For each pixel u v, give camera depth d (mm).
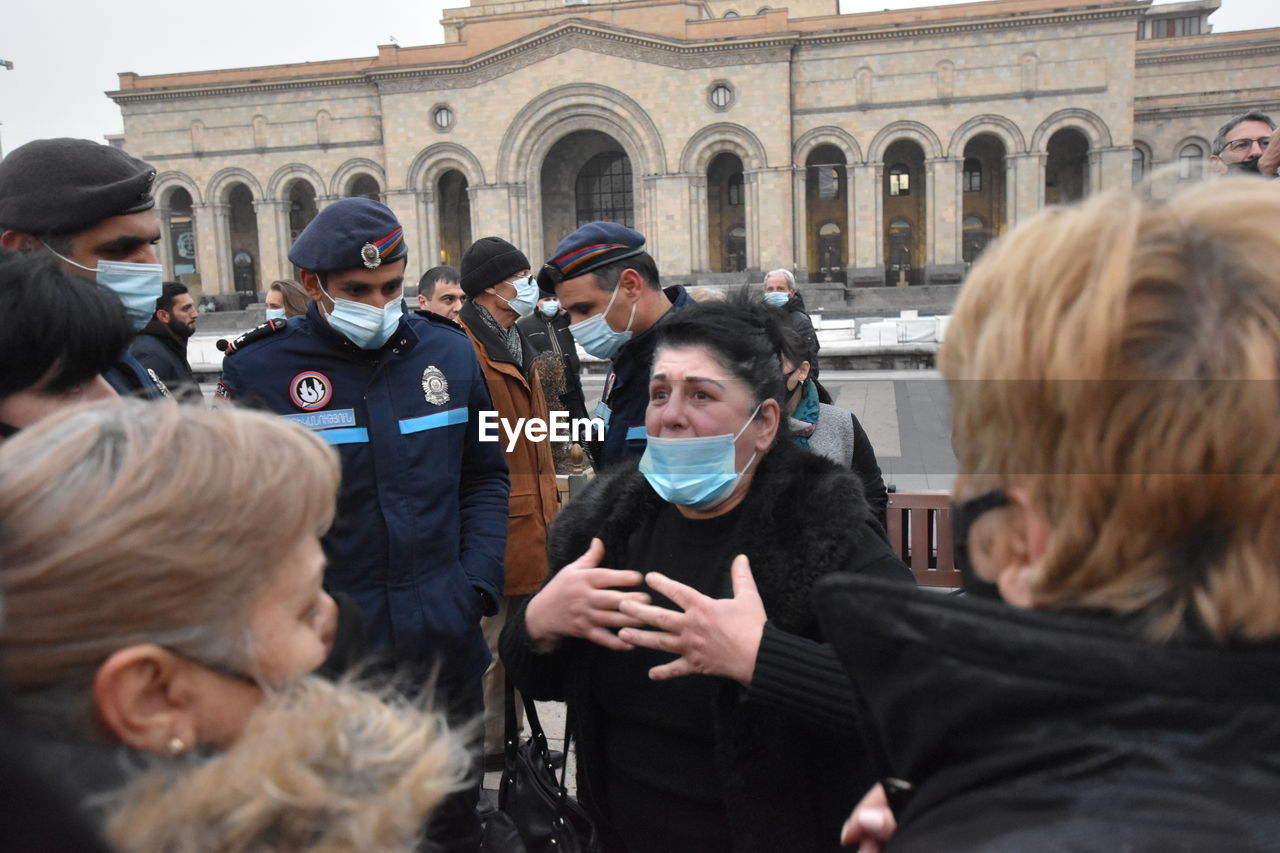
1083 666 826
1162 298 831
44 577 926
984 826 832
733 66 48469
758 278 48812
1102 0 46500
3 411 1987
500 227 50781
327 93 53188
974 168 54250
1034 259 908
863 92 48875
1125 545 844
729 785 1949
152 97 54406
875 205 49344
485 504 3420
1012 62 47719
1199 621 817
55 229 2592
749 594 1899
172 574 968
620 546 2330
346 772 1032
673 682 2137
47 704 939
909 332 25281
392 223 3098
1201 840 736
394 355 3211
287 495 1088
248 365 3135
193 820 938
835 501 2029
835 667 1775
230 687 1062
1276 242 830
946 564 5562
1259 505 783
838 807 1979
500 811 2389
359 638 1783
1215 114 54156
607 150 57281
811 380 3756
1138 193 930
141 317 2814
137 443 1023
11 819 741
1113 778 796
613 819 2297
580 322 3844
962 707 885
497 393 4414
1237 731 782
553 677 2352
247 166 54156
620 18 50031
